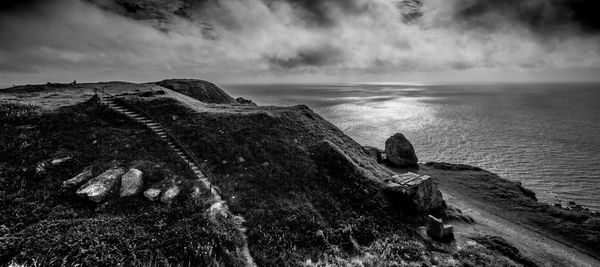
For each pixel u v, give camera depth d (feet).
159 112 119.85
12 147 82.23
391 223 82.79
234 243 61.77
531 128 373.61
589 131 353.72
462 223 100.27
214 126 113.39
